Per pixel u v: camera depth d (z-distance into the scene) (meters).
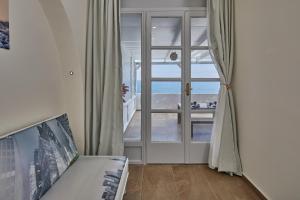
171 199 2.68
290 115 2.14
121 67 3.32
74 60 2.89
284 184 2.24
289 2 2.12
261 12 2.62
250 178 3.00
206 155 3.76
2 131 1.82
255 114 2.81
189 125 3.73
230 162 3.32
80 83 3.03
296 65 2.04
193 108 3.76
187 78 3.69
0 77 1.78
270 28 2.44
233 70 3.44
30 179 1.72
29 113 2.18
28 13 2.17
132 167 3.64
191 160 3.76
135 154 3.78
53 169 2.04
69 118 3.07
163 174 3.38
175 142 3.75
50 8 2.45
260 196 2.70
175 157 3.77
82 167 2.37
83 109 3.15
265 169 2.61
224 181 3.15
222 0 3.32
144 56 3.67
